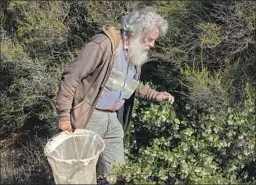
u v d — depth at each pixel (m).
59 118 3.32
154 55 4.19
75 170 2.98
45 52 4.69
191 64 4.20
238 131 3.41
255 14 3.92
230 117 3.43
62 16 4.58
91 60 3.20
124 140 3.90
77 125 3.33
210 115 3.53
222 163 3.46
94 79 3.28
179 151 3.34
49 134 5.01
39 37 4.54
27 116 5.11
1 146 5.32
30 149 5.07
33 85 4.68
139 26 3.22
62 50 4.70
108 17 4.33
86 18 4.43
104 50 3.22
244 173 3.46
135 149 3.91
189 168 3.19
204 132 3.45
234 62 4.10
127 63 3.34
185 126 3.72
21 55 4.62
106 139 3.53
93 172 3.07
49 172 4.80
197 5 4.17
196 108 3.80
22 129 5.32
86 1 4.36
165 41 4.22
